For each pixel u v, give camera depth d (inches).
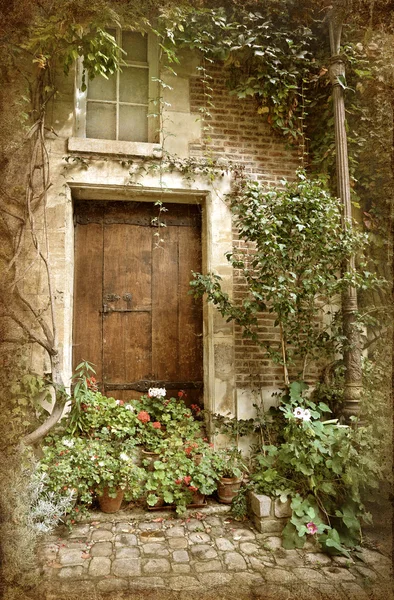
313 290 153.9
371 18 175.0
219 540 126.2
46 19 151.0
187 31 177.2
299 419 140.1
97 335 173.9
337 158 165.5
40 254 154.4
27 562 106.8
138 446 157.9
